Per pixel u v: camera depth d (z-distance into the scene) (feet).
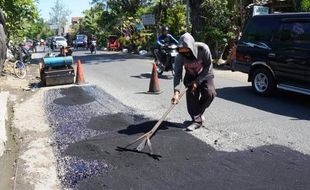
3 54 21.35
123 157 16.16
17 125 21.97
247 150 16.78
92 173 14.79
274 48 27.43
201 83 19.48
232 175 14.19
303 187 13.15
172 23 77.25
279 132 19.44
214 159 15.74
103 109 24.90
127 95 29.53
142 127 20.43
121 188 13.42
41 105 26.99
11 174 15.29
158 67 40.47
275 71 27.50
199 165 15.15
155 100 27.53
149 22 88.33
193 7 59.06
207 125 20.75
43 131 20.67
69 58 35.88
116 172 14.73
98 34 141.28
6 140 18.81
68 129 20.61
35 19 54.34
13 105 27.45
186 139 18.17
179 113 23.47
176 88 19.01
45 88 34.40
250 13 50.57
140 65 53.11
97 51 107.24
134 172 14.67
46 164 16.06
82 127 20.85
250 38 29.76
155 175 14.35
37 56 93.71
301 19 25.80
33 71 52.01
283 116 22.67
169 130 19.79
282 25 27.17
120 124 21.12
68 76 35.70
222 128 20.17
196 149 16.88
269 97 28.40
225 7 56.03
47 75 35.09
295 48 25.88
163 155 16.25
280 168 14.74
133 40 93.35
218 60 51.65
